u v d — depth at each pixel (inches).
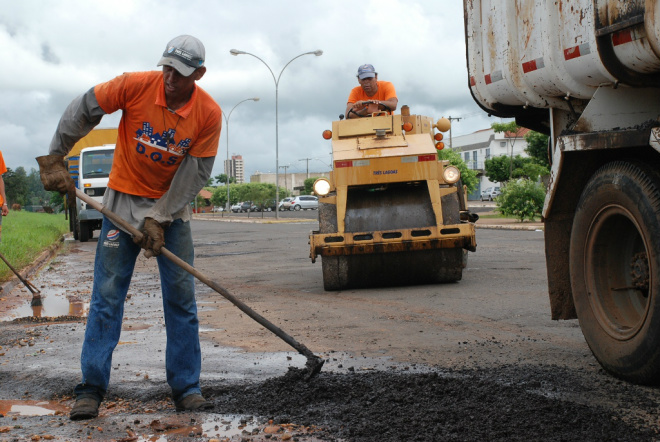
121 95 146.4
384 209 357.7
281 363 193.3
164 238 156.5
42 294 374.6
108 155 860.6
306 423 136.9
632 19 147.6
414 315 270.4
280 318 273.1
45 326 266.2
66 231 1167.0
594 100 176.4
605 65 161.8
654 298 148.3
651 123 154.9
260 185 4040.4
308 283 393.4
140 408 154.0
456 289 339.3
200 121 149.3
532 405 141.4
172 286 155.3
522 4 199.3
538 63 191.8
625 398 149.4
